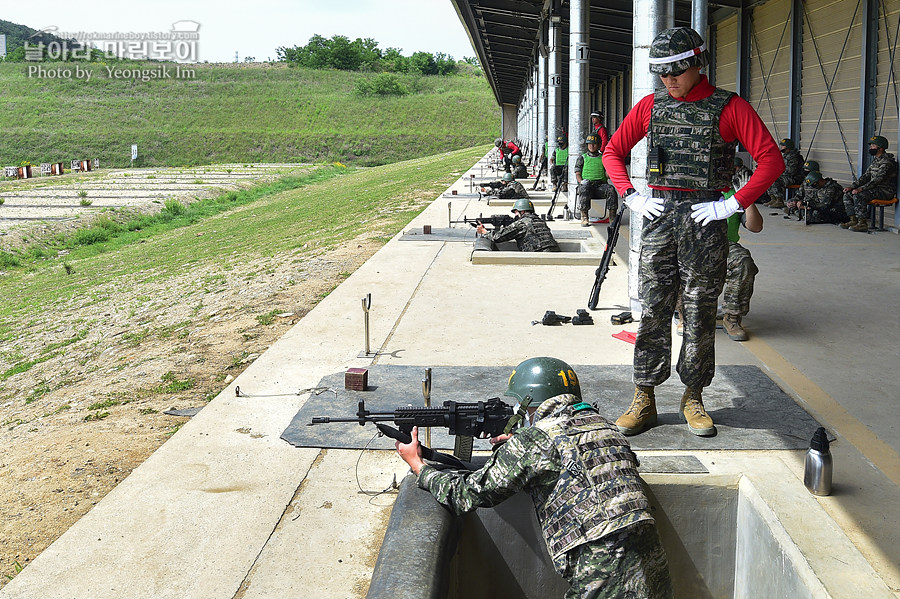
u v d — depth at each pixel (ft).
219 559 12.71
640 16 24.68
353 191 122.11
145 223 118.62
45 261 93.04
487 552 13.56
